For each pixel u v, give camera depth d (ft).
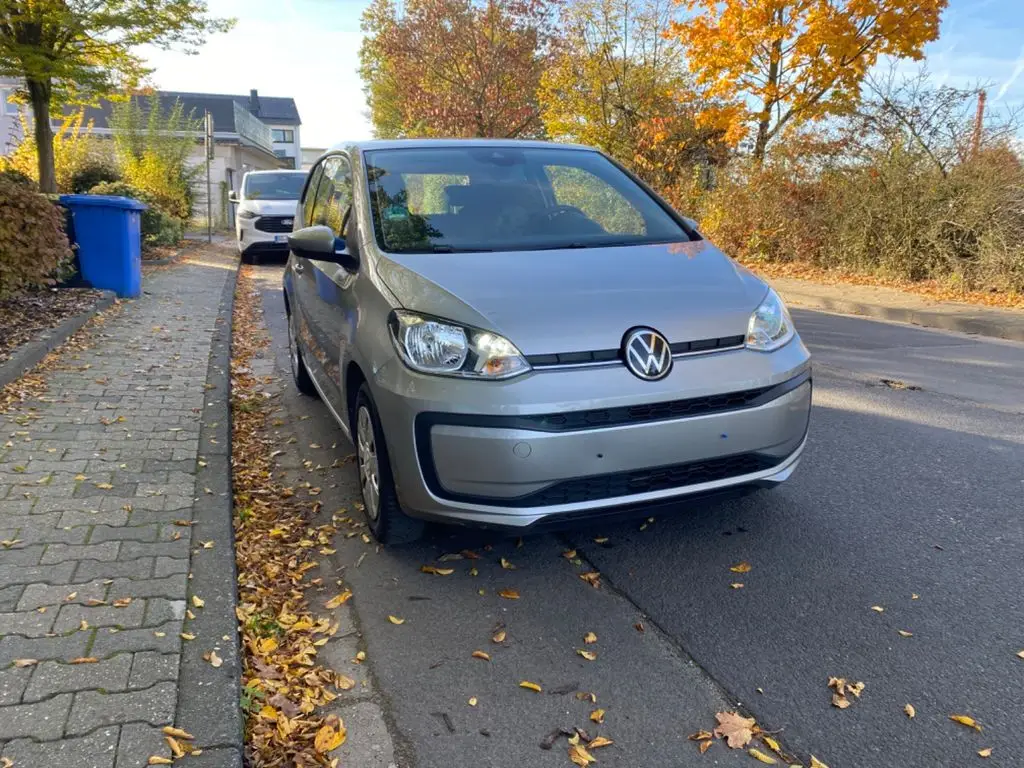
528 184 14.96
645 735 8.18
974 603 10.50
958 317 32.91
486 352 10.13
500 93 82.33
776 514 13.26
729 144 58.08
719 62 54.39
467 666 9.39
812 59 51.13
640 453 10.23
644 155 65.41
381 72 120.57
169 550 11.32
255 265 54.90
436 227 13.44
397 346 10.82
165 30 46.37
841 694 8.73
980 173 41.29
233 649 9.09
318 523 13.37
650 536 12.57
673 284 11.65
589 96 69.26
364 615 10.51
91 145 65.98
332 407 14.89
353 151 15.89
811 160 50.70
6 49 43.19
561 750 8.00
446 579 11.41
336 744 8.04
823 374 23.79
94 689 8.27
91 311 28.02
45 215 25.17
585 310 10.69
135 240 33.68
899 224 44.32
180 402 18.61
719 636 9.89
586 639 9.86
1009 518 13.03
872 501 13.78
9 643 8.99
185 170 83.30
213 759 7.45
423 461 10.42
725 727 8.22
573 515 10.28
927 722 8.27
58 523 12.05
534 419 9.94
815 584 11.05
